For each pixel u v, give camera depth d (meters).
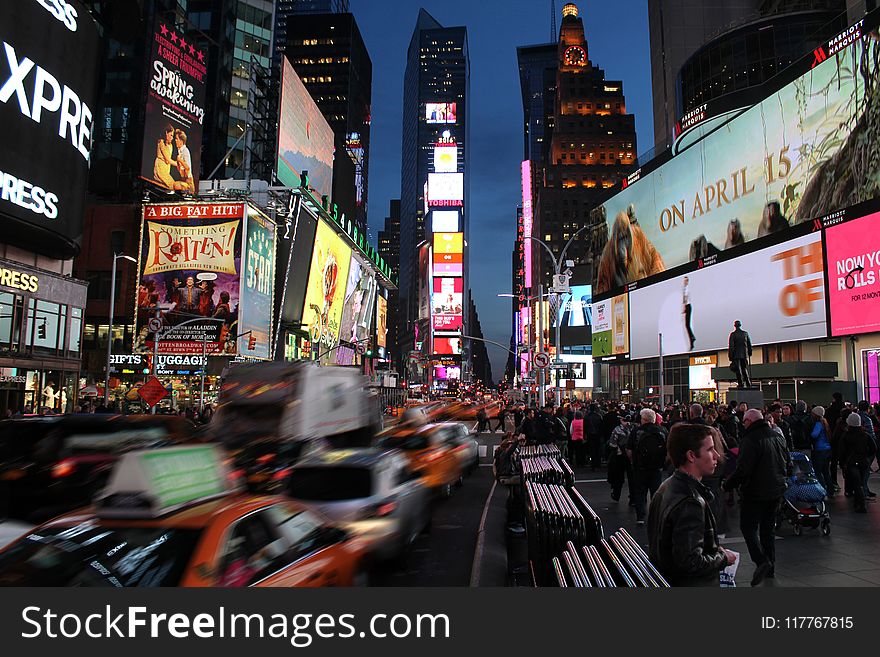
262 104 80.19
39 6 29.47
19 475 9.38
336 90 185.12
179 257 52.78
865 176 31.12
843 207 32.53
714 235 44.06
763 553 6.90
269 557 4.89
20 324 30.80
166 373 51.44
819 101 34.66
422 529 10.15
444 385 163.50
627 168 147.88
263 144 80.12
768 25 60.72
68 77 31.80
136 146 63.66
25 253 31.92
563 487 8.12
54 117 30.66
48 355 32.72
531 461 11.10
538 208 156.38
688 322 47.03
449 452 15.05
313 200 70.12
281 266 62.41
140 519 4.48
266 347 57.84
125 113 66.88
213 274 52.38
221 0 77.88
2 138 27.22
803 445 16.16
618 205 59.72
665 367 51.62
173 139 52.62
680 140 48.72
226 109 77.94
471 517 12.20
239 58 80.75
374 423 22.92
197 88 55.53
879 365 31.05
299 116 72.94
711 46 64.69
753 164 40.16
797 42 59.12
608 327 61.31
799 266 35.72
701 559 3.44
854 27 32.09
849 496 13.19
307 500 8.43
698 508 3.54
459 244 171.75
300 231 65.44
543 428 19.52
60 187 31.33
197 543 4.30
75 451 10.15
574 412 21.00
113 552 4.17
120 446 10.35
